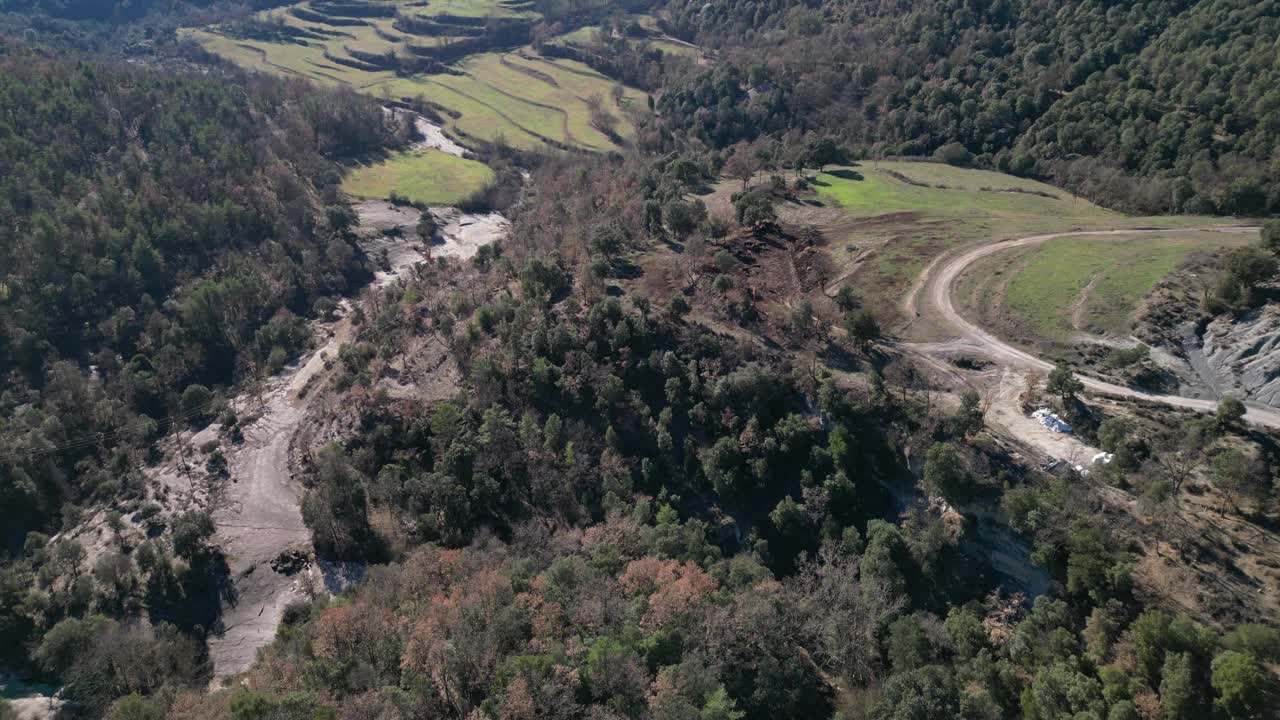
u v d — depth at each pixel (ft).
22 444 431.84
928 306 407.03
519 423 384.27
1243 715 191.11
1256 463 265.54
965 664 237.86
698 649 235.20
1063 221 496.64
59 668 307.99
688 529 311.88
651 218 515.09
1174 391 318.24
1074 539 247.70
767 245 490.49
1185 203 487.61
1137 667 215.92
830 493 306.55
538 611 255.29
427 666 237.25
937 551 277.03
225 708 247.91
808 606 258.37
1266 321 319.06
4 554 397.19
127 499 424.05
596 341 396.98
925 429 312.09
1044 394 324.60
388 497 379.96
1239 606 226.99
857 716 226.99
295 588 363.56
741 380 345.10
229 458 451.12
